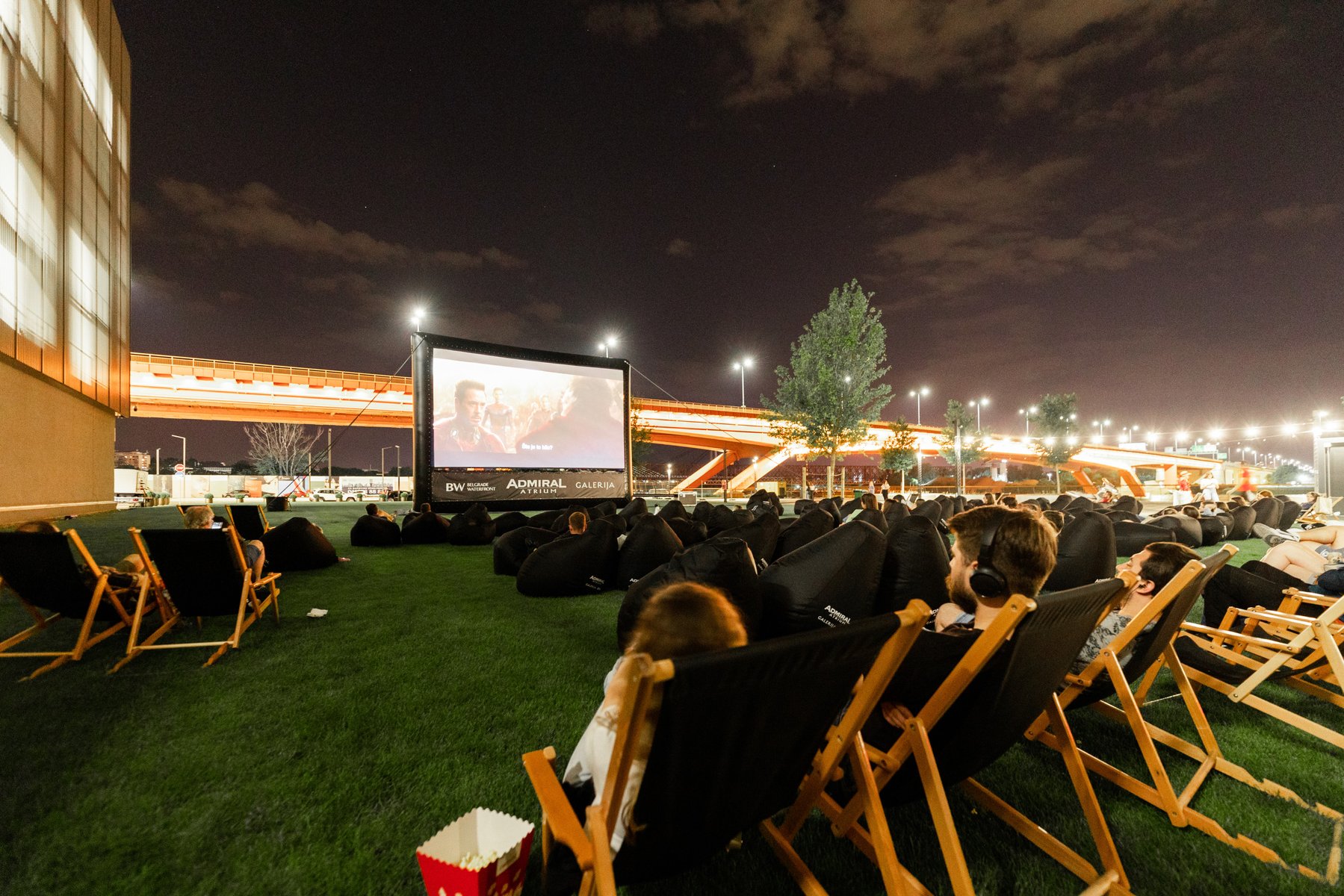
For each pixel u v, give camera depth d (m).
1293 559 4.22
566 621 4.78
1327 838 1.98
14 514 10.57
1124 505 12.97
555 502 15.08
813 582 3.57
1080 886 1.77
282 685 3.29
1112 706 3.00
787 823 1.75
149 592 3.98
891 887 1.45
